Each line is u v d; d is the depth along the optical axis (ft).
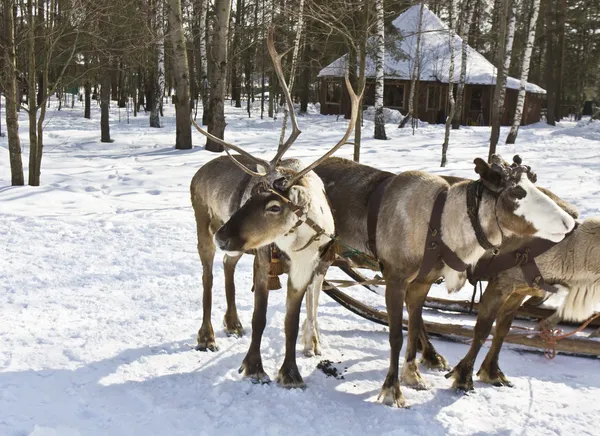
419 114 117.39
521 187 13.41
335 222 16.49
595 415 13.93
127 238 28.76
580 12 147.13
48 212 33.71
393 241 14.70
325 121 104.12
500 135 89.25
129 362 15.58
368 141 76.18
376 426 13.16
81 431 12.30
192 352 16.48
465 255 14.25
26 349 15.94
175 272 23.79
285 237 14.06
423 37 115.96
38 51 43.57
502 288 14.99
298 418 13.28
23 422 12.37
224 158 17.34
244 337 17.81
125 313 19.11
